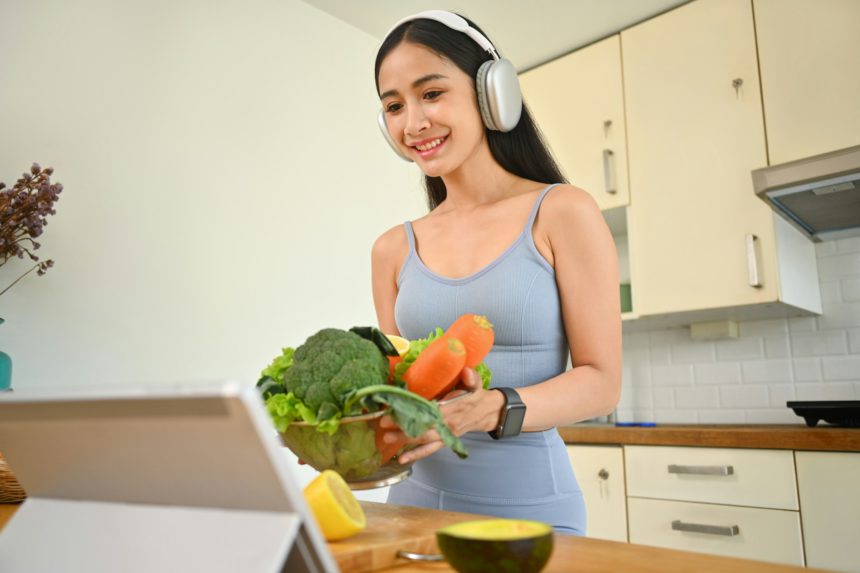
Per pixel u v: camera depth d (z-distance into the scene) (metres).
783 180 2.05
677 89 2.63
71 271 1.83
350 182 2.73
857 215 2.32
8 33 1.79
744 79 2.46
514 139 1.20
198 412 0.41
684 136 2.59
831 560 1.84
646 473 2.21
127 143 2.01
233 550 0.43
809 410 2.11
